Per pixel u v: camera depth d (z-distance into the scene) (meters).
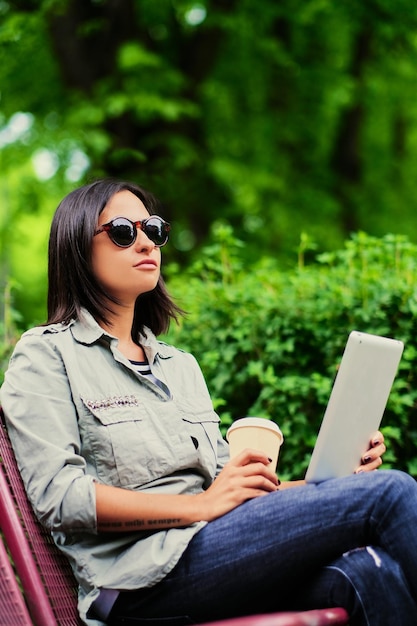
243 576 2.45
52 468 2.50
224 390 4.44
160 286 3.08
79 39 10.78
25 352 2.68
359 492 2.45
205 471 2.76
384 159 14.69
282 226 12.36
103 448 2.61
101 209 2.84
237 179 11.88
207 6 11.27
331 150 13.84
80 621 2.55
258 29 12.05
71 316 2.80
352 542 2.44
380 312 4.23
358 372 2.62
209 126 12.37
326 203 12.88
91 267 2.82
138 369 2.83
